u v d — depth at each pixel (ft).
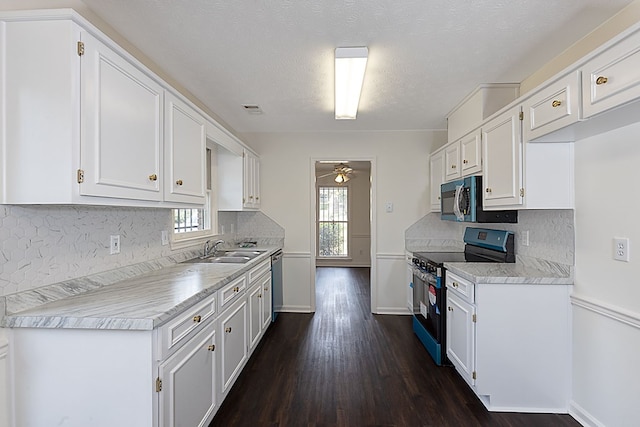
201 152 7.90
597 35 6.24
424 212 13.91
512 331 7.04
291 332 11.75
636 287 5.55
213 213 11.59
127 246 6.91
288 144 14.23
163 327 4.54
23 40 4.22
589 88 5.18
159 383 4.44
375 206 13.98
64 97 4.18
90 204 4.49
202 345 5.80
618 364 5.86
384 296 13.97
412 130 13.91
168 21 5.94
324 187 26.25
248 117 12.03
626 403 5.71
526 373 7.03
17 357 4.42
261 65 7.73
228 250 11.79
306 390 7.93
